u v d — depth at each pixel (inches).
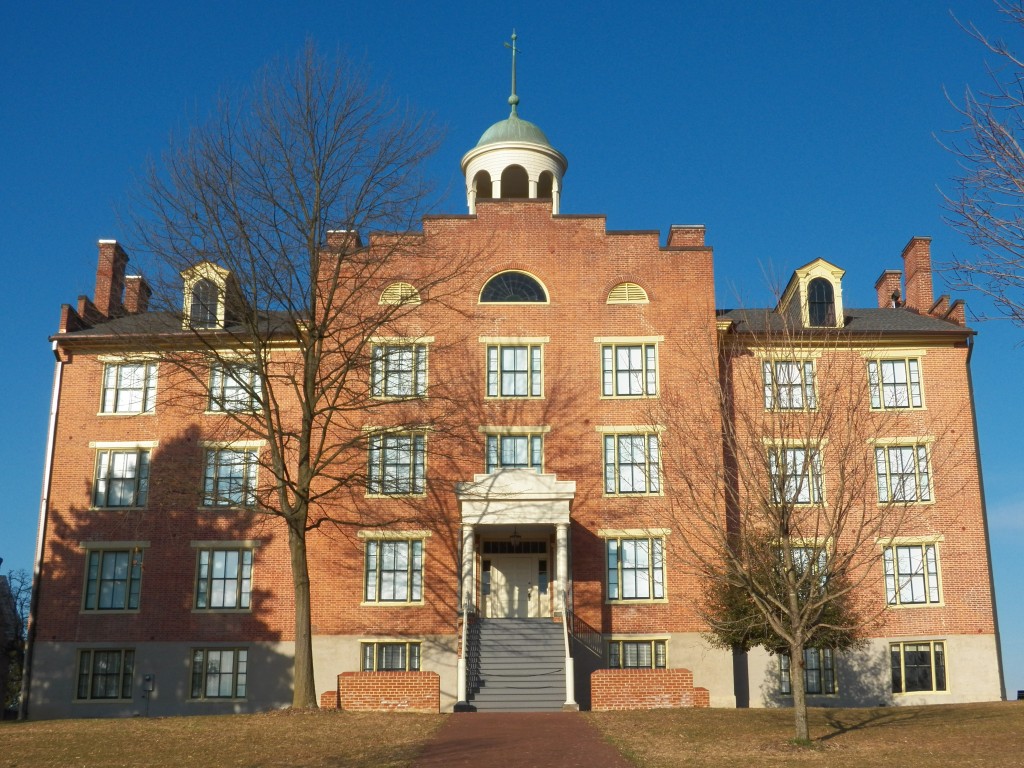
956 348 1630.2
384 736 924.0
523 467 1539.1
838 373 1561.3
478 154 1845.5
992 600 1540.4
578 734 943.0
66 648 1517.0
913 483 1578.5
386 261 1374.3
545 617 1469.0
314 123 1263.5
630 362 1577.3
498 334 1582.2
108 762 809.5
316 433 1552.7
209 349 1346.0
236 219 1237.1
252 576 1528.1
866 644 1514.5
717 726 1006.4
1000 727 986.1
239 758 822.5
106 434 1594.5
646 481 1525.6
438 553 1508.4
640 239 1620.3
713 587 1369.3
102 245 1822.1
